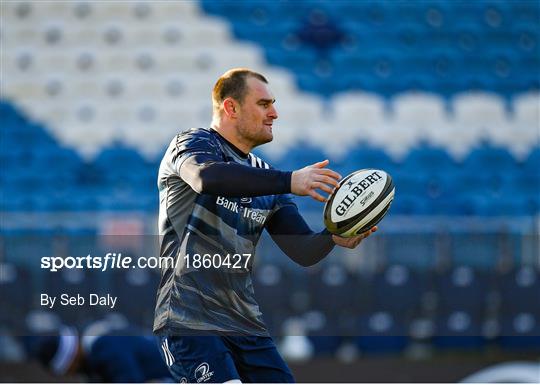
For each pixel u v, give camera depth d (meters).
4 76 52.31
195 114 51.00
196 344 15.05
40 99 51.66
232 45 53.62
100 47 53.56
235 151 15.38
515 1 56.88
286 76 52.28
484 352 33.78
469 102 52.16
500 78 53.75
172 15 54.59
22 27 54.12
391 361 33.16
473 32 55.28
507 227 34.38
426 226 34.16
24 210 46.16
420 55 54.03
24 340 30.38
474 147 50.16
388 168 48.44
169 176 14.94
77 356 20.89
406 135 50.06
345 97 51.53
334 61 53.25
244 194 13.37
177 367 15.27
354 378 32.97
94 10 54.62
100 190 47.47
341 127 50.06
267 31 54.19
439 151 49.72
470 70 53.94
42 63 53.06
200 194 14.77
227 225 15.19
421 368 33.22
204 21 54.44
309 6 55.25
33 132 50.31
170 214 15.17
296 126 49.81
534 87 53.59
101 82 52.22
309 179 13.21
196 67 52.91
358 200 14.84
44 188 47.56
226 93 15.38
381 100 51.62
